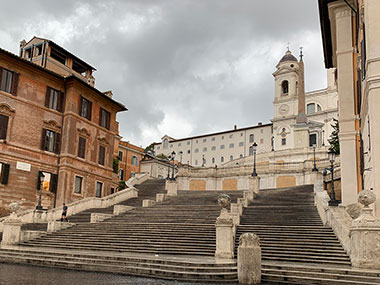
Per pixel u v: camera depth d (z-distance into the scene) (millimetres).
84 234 20531
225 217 15289
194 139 100750
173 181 34000
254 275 10672
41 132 31266
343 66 20516
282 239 16266
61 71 37500
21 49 38562
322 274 10859
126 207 26750
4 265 13992
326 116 81000
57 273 12062
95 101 36562
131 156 60438
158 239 18094
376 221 11648
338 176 29609
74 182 32875
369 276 10477
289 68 89625
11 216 20141
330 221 17156
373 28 14227
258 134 90500
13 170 28531
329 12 21406
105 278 11102
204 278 11281
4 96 28578
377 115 13555
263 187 44875
